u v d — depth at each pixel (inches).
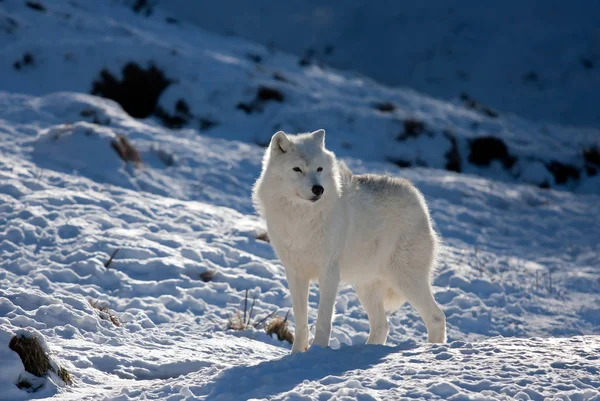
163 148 2637.8
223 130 3447.3
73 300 1179.9
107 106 2989.7
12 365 789.9
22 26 3878.0
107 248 1537.9
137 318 1235.2
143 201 1980.8
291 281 978.1
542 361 754.2
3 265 1400.1
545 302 1737.2
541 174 3735.2
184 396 721.6
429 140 3641.7
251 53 5300.2
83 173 2150.6
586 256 2373.3
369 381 706.8
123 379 903.1
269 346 1175.0
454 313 1579.7
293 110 3629.4
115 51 3629.4
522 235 2610.7
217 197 2311.8
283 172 936.9
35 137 2383.1
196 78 3713.1
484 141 3796.8
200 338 1168.2
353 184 1018.7
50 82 3388.3
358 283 1096.2
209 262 1593.3
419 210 1069.1
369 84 5378.9
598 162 4037.9
